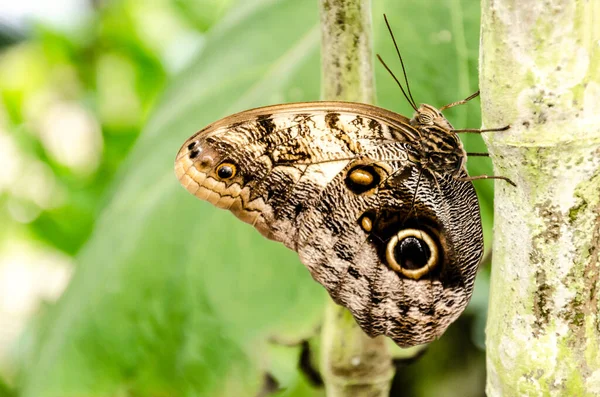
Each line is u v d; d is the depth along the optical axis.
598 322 0.60
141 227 0.77
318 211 0.65
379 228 0.65
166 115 0.81
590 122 0.59
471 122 0.72
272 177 0.65
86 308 0.77
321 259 0.65
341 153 0.65
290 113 0.64
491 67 0.59
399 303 0.65
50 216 1.05
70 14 1.25
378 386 0.66
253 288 0.73
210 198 0.65
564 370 0.60
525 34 0.58
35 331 1.02
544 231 0.60
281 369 0.72
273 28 0.78
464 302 0.65
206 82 0.79
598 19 0.58
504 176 0.60
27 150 1.09
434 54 0.72
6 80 1.23
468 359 0.80
